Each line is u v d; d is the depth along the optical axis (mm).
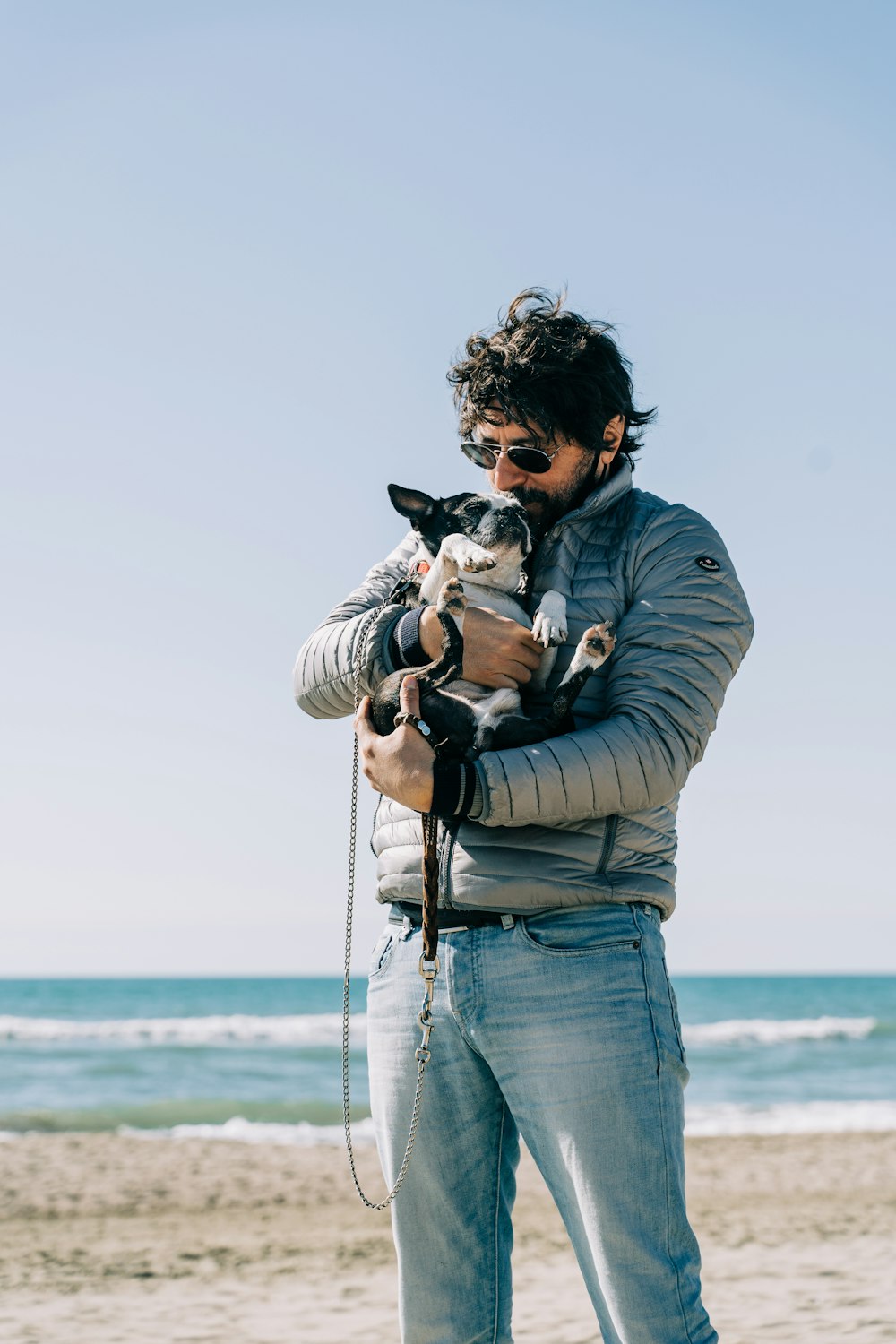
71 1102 17766
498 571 2754
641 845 2461
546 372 2674
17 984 83500
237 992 66125
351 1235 7387
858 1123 14289
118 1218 7828
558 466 2770
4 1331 5074
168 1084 20938
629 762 2326
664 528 2660
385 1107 2580
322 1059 25000
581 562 2703
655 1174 2301
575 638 2600
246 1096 18953
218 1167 9719
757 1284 5891
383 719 2584
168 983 84750
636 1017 2340
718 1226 7664
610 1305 2307
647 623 2529
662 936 2506
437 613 2584
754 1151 10977
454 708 2539
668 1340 2254
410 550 3154
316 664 2830
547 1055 2348
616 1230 2289
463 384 2920
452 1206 2537
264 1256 6750
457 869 2439
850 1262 6418
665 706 2414
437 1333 2551
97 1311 5477
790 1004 57562
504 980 2389
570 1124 2330
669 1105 2350
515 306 2926
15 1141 10961
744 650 2609
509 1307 2607
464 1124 2523
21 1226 7543
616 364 2807
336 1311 5500
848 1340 4746
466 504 2861
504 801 2301
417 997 2533
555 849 2410
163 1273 6309
